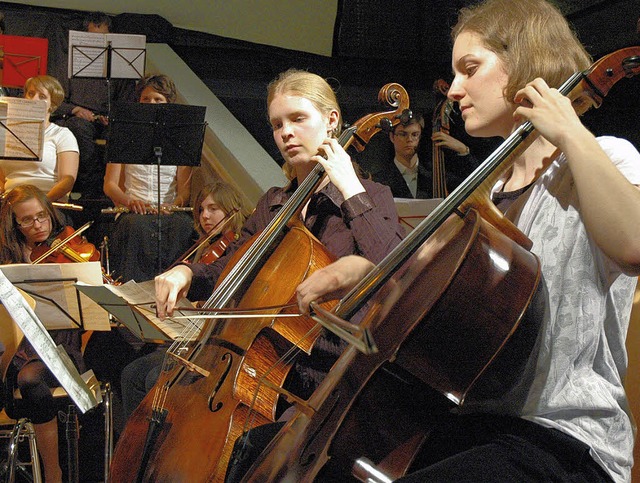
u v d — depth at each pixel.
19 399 3.44
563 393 1.37
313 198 2.41
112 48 5.73
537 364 1.38
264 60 6.61
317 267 2.15
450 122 4.48
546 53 1.48
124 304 2.35
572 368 1.38
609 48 5.11
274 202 2.52
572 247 1.39
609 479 1.35
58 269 3.01
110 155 4.65
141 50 5.77
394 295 1.54
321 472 1.40
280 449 1.54
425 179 5.07
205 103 5.51
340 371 1.55
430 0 6.60
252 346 2.10
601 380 1.40
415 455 1.37
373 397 1.41
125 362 4.01
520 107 1.35
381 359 1.40
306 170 2.42
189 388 2.12
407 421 1.39
